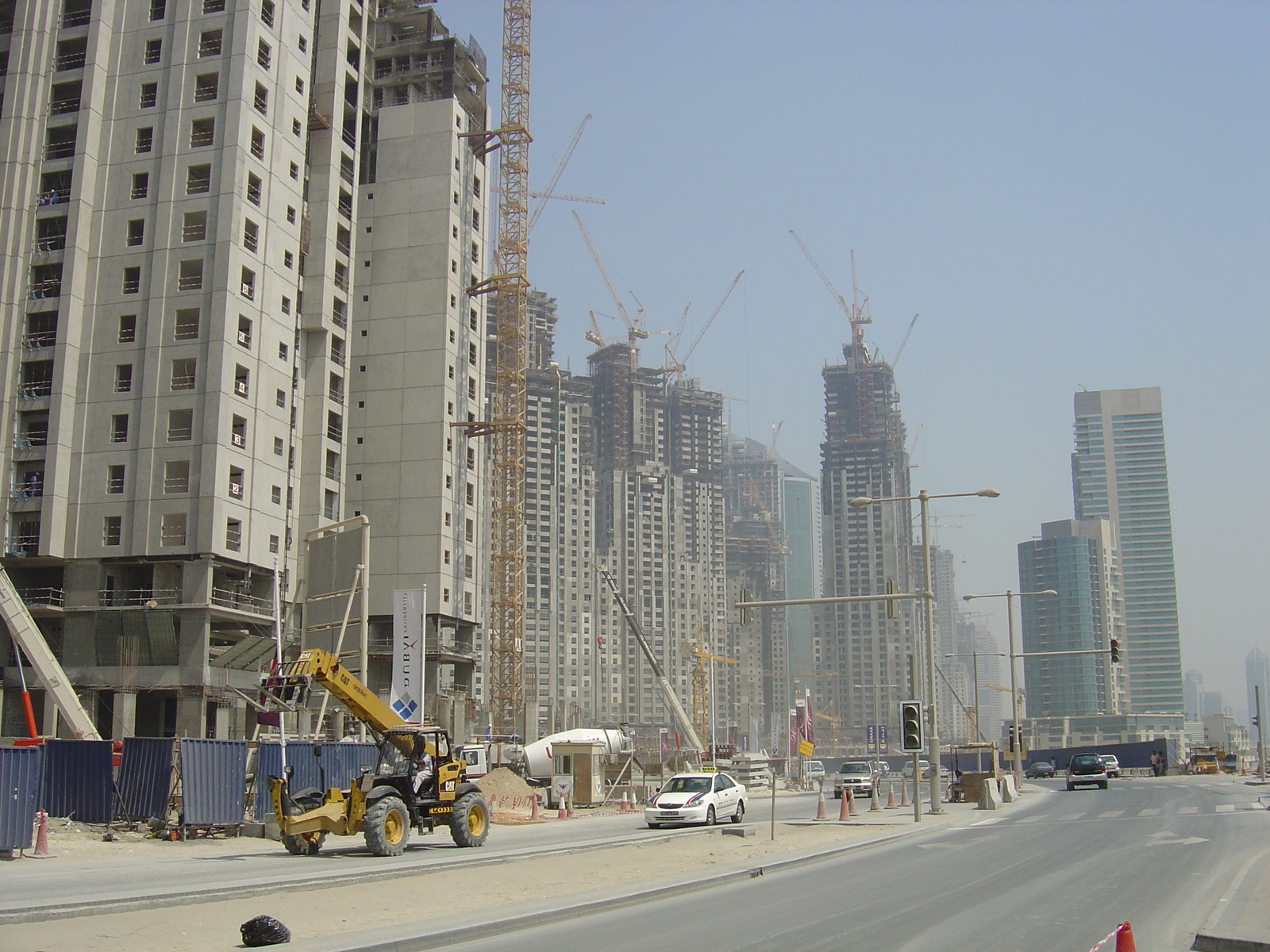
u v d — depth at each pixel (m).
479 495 108.50
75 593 80.00
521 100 134.00
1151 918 17.64
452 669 109.81
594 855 29.30
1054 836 33.41
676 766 88.06
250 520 83.06
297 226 92.38
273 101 89.81
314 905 19.52
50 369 83.94
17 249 84.50
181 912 18.53
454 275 106.75
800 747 40.69
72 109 87.44
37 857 29.75
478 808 31.86
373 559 100.25
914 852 30.14
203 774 36.41
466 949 15.87
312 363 98.00
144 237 84.38
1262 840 29.77
